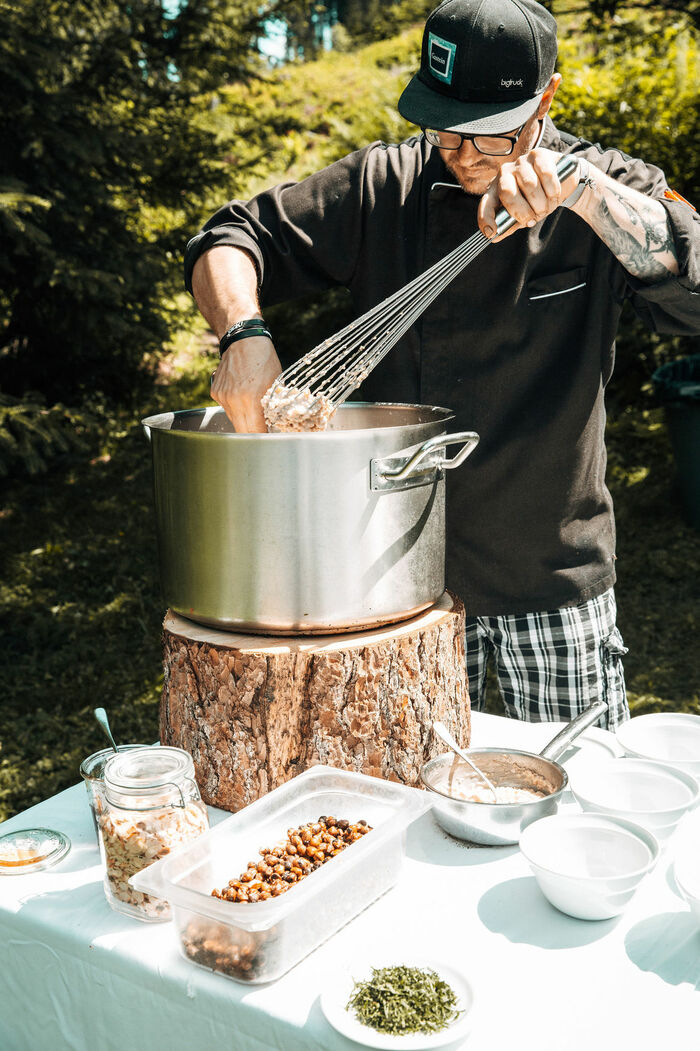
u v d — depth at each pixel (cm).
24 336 546
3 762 304
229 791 126
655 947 94
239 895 96
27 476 555
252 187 688
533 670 175
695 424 423
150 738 319
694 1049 82
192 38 493
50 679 361
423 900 103
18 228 416
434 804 115
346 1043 83
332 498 112
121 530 496
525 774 121
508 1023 85
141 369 643
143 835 100
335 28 1264
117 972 97
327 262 167
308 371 134
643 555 438
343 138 674
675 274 140
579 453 167
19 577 450
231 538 115
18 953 105
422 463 120
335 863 96
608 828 105
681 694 331
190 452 114
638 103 531
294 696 121
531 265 158
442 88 136
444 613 135
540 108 142
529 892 104
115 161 479
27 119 433
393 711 125
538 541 170
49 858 112
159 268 510
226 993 90
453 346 163
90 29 466
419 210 163
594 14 470
